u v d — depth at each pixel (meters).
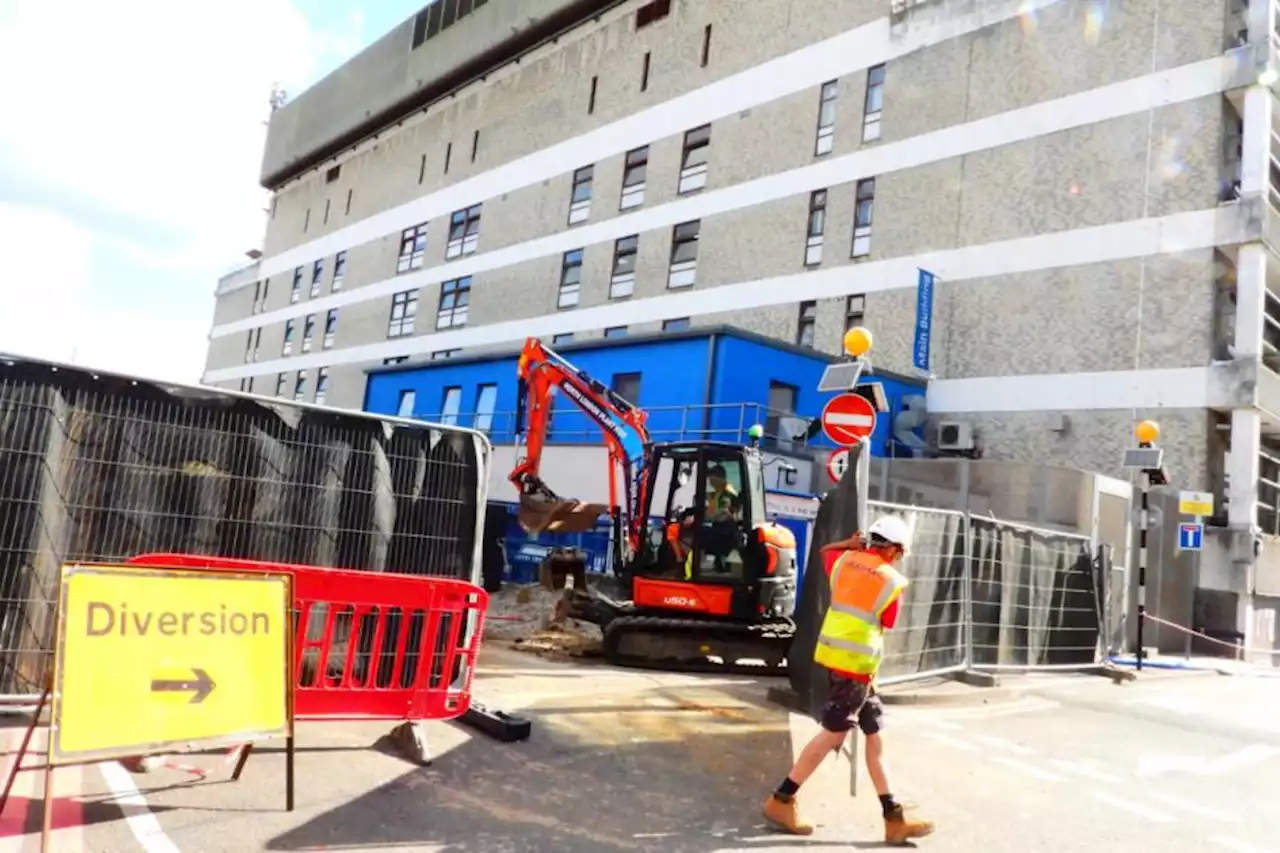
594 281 30.45
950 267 21.84
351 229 44.41
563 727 6.54
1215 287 18.16
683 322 27.22
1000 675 10.84
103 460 5.37
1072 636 12.63
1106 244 19.52
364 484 6.06
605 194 30.91
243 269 54.47
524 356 13.07
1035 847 4.86
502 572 17.50
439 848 4.10
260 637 4.41
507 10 35.66
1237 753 7.84
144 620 4.02
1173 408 18.19
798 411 20.02
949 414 21.38
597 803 4.94
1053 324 20.08
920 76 23.16
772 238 25.52
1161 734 8.44
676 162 28.73
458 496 6.39
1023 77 21.31
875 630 4.83
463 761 5.45
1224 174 18.45
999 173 21.39
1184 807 5.95
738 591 10.63
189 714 4.09
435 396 27.52
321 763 5.14
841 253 23.92
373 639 5.66
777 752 6.39
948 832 4.97
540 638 11.72
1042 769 6.65
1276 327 20.52
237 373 52.09
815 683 7.36
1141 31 19.64
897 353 22.34
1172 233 18.67
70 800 4.23
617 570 12.11
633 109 30.62
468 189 37.12
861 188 24.02
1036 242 20.56
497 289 34.28
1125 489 16.16
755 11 27.44
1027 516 15.62
